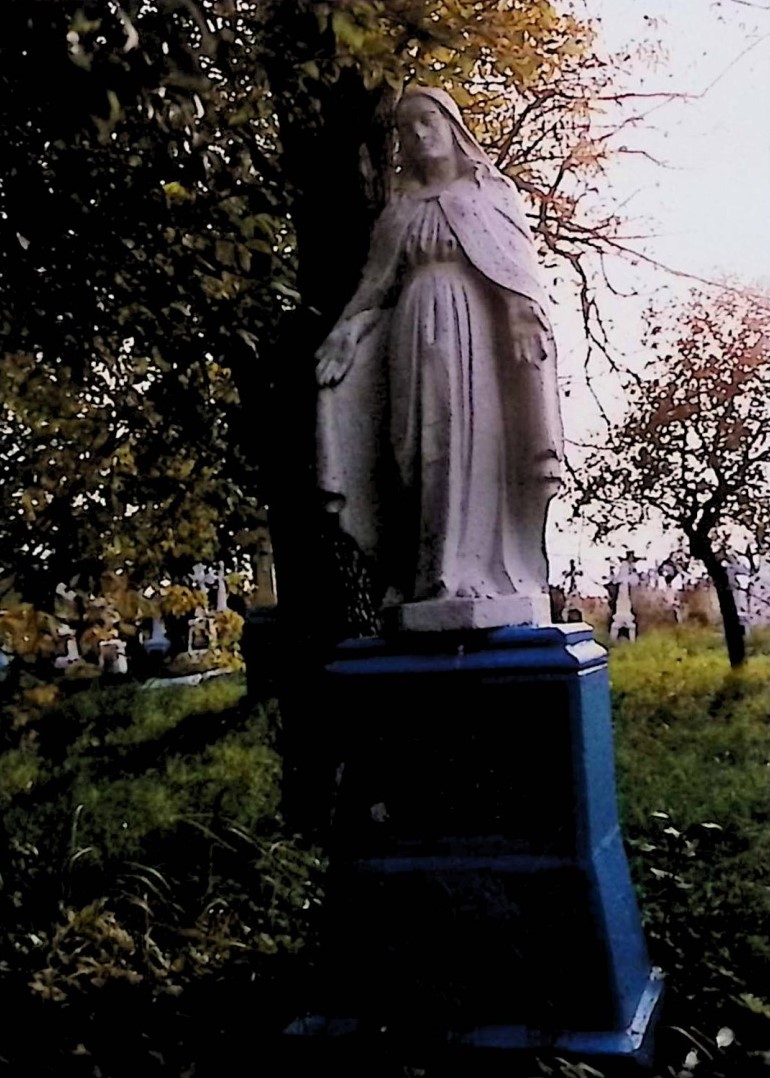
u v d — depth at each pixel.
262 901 6.84
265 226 6.66
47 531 8.54
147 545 11.04
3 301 6.40
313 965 5.75
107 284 6.40
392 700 4.70
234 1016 5.23
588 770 4.54
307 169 8.19
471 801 4.61
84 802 9.30
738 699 13.38
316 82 6.96
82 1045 4.98
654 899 6.03
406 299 4.92
